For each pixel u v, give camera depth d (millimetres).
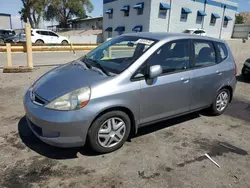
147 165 2855
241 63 11977
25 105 3000
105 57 3650
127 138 3334
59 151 3045
